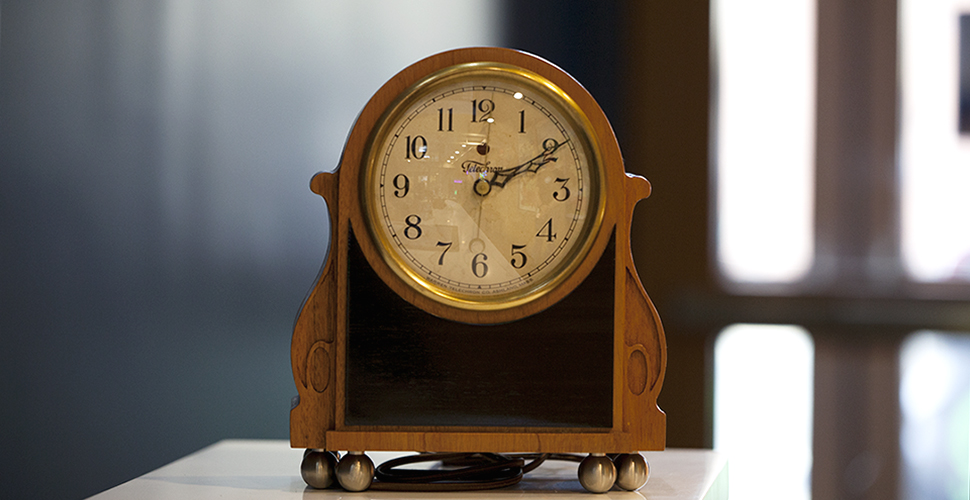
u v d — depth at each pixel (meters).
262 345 1.81
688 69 3.04
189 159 1.75
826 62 3.15
